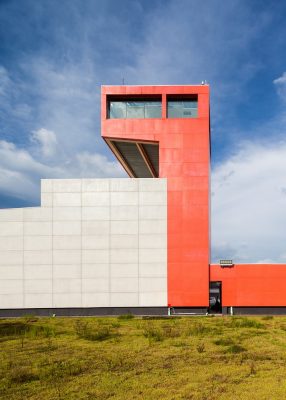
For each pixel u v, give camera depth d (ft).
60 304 111.34
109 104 118.62
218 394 36.17
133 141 117.70
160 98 118.11
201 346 57.47
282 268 111.96
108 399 35.40
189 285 110.93
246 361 48.98
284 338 65.46
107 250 112.57
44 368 46.37
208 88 116.47
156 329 75.61
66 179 114.73
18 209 114.11
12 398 36.17
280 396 35.42
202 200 113.29
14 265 112.78
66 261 112.37
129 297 111.24
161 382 40.32
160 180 114.01
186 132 115.44
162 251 112.27
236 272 112.37
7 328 82.12
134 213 113.29
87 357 52.26
